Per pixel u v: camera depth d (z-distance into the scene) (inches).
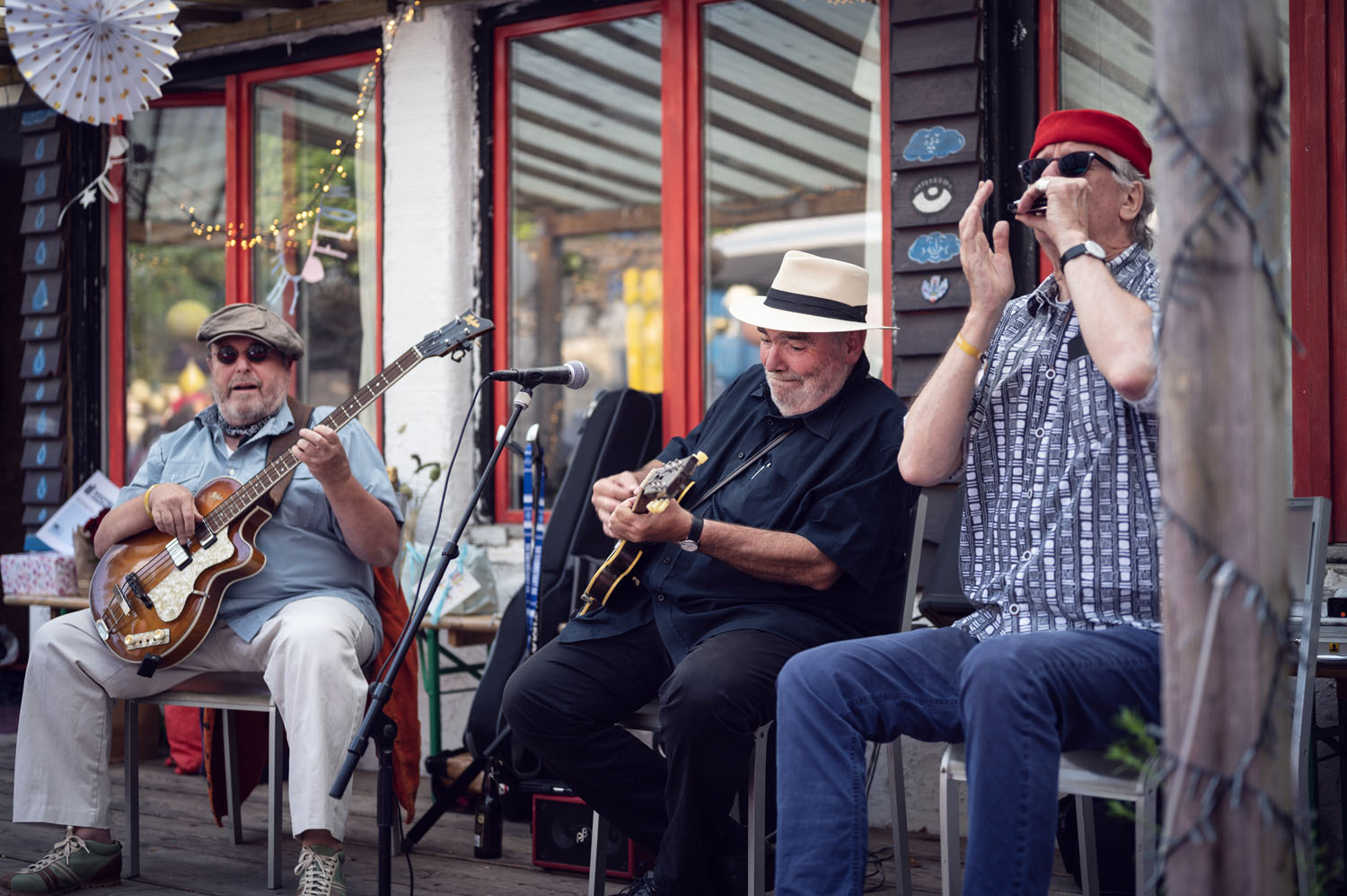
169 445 128.3
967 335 85.0
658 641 105.0
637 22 169.5
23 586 174.1
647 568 106.7
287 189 187.3
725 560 98.7
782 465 104.5
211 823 138.3
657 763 103.6
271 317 127.0
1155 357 73.0
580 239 192.7
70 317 199.6
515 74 173.8
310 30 179.8
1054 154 86.0
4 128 213.8
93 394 199.8
